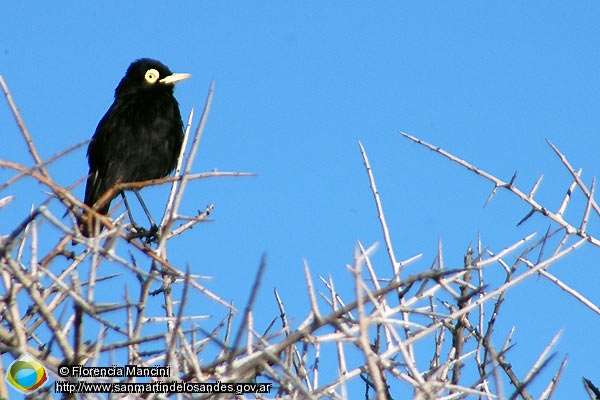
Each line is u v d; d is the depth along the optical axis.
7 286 8.87
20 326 8.78
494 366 8.23
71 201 9.44
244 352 9.24
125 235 10.30
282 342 8.55
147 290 9.48
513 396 8.82
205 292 9.23
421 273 8.77
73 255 10.41
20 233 8.95
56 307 9.95
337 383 8.82
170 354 8.12
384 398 7.21
